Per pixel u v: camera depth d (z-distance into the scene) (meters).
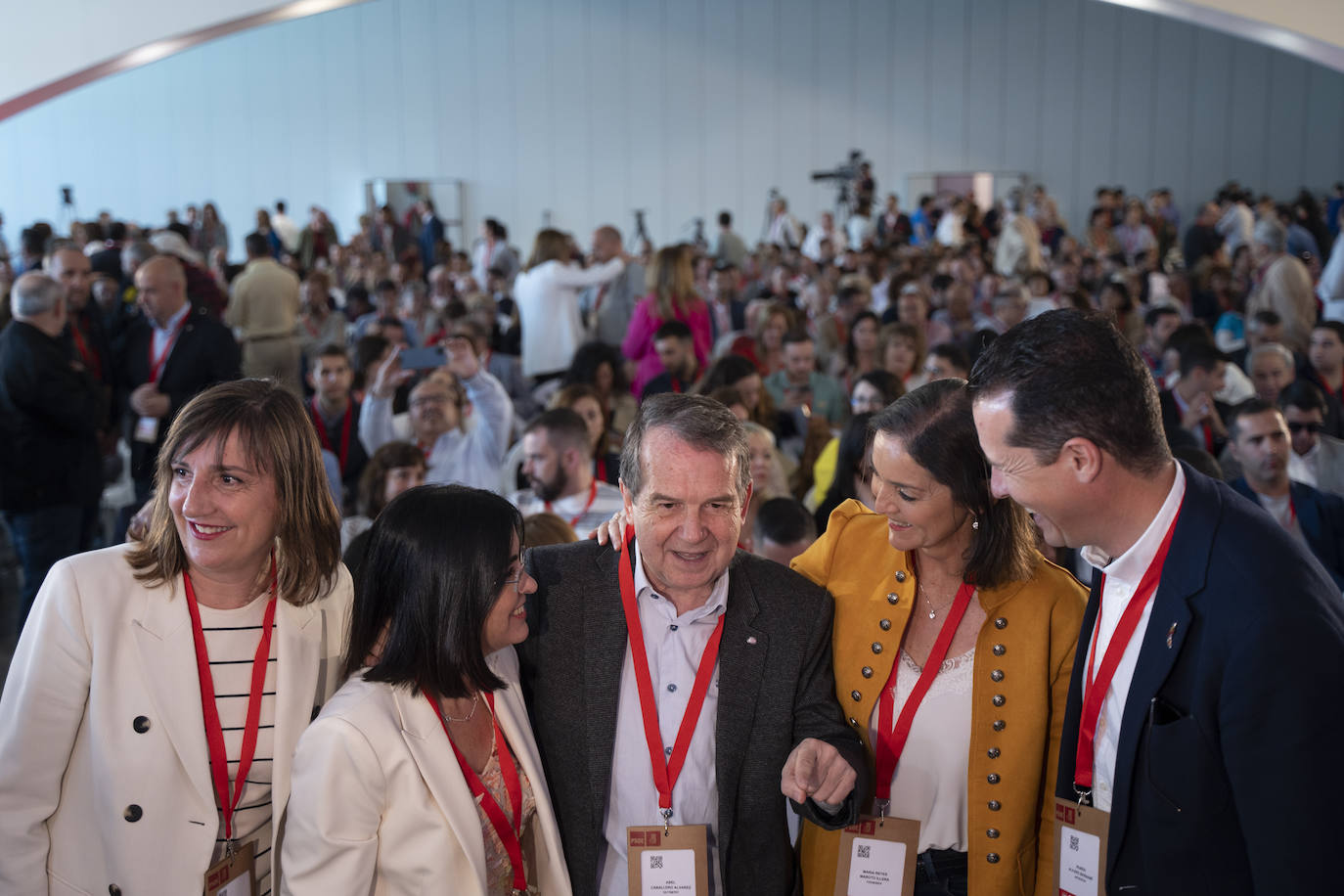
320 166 17.69
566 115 17.22
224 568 1.60
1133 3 5.94
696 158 17.08
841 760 1.58
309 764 1.48
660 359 5.84
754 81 16.83
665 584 1.72
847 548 1.88
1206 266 10.05
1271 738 1.24
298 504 1.65
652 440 1.56
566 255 6.98
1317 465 3.80
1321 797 1.22
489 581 1.53
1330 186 15.86
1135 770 1.39
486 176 17.45
